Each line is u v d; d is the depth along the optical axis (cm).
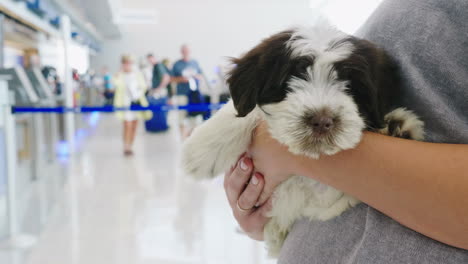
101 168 554
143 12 1616
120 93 664
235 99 115
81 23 1084
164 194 430
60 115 812
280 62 108
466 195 63
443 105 77
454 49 76
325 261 93
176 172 532
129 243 305
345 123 89
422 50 80
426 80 80
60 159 616
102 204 394
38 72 531
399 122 90
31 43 659
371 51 98
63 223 342
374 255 79
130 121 661
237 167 116
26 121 558
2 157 407
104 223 343
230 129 129
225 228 338
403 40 86
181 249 297
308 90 101
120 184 469
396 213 73
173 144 788
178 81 786
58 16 687
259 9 1783
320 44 107
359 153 78
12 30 550
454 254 70
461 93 75
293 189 112
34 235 313
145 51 1817
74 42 683
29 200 402
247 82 112
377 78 95
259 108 110
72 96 640
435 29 79
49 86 593
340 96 98
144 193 433
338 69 103
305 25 118
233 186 120
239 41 1809
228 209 385
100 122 1217
